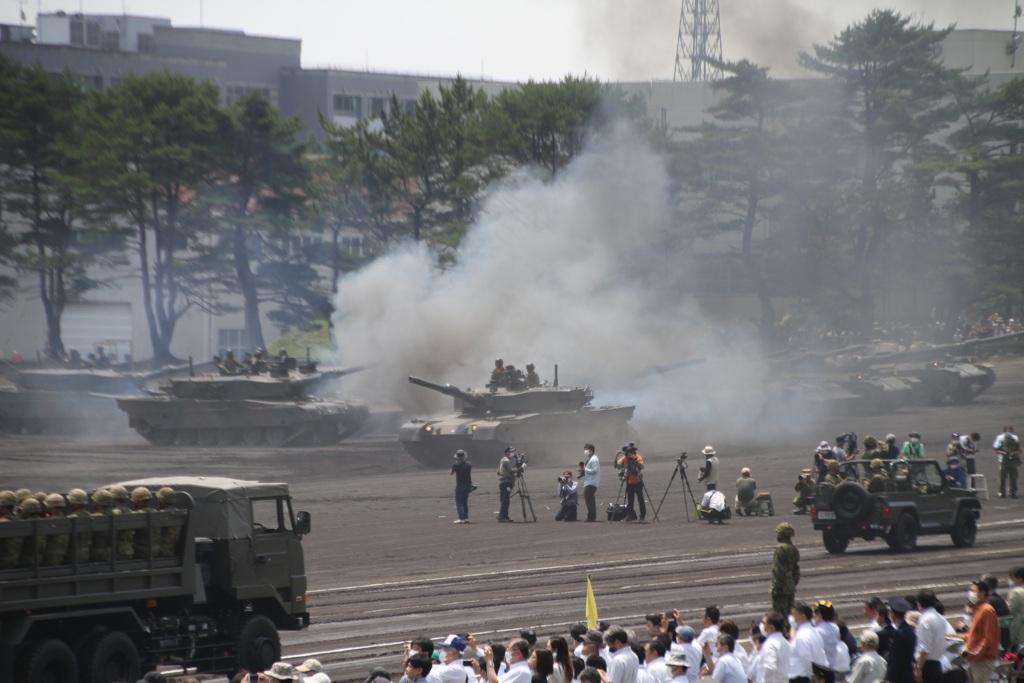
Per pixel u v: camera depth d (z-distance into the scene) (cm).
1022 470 8319
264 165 14438
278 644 3425
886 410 11925
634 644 2720
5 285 14988
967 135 15888
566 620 4041
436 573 4969
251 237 15000
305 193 15138
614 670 2614
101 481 8025
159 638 3109
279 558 3469
